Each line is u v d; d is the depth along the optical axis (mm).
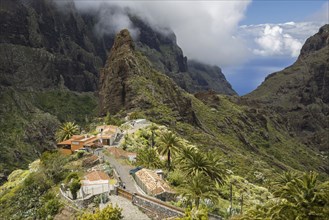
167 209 58594
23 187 90125
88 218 55281
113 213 56062
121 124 163750
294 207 43688
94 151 105938
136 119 171250
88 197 68062
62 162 95375
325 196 43250
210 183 73312
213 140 195250
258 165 184375
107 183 73688
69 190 72625
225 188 90750
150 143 126438
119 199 66938
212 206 68562
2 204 86438
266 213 45969
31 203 79938
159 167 90812
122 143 117500
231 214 67125
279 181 85250
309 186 44688
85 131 170875
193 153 79875
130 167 91562
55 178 87562
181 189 68750
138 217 59219
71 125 144250
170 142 91562
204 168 75375
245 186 108000
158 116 190750
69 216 65750
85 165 91812
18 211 79312
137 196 64875
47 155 109250
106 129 133750
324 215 42125
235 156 188000
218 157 80938
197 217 50656
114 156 101250
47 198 75438
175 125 191625
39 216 70688
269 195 103812
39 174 90875
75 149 116688
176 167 89188
